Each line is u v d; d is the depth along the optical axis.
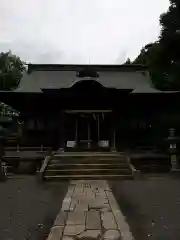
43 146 22.14
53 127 22.36
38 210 8.48
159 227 6.81
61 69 28.17
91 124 25.55
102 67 28.11
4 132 17.41
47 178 15.19
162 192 11.47
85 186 12.87
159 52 30.64
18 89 23.33
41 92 21.59
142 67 28.12
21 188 12.66
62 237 5.80
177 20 29.02
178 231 6.49
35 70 27.92
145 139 22.27
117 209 8.29
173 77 30.31
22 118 22.89
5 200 9.97
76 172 15.83
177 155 18.47
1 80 45.12
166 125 22.70
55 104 22.47
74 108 22.44
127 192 11.48
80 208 8.41
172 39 28.70
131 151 19.88
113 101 22.36
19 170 18.41
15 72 48.19
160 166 18.47
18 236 6.22
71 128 24.09
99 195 10.52
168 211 8.36
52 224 7.07
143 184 13.66
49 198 10.30
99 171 15.97
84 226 6.57
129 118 22.52
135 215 7.92
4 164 17.95
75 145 22.92
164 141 18.58
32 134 22.41
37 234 6.34
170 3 29.73
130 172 15.90
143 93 21.72
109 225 6.65
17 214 8.03
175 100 22.62
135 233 6.37
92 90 21.55
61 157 17.66
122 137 21.92
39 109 22.61
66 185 13.48
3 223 7.18
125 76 27.19
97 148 22.61
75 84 21.06
